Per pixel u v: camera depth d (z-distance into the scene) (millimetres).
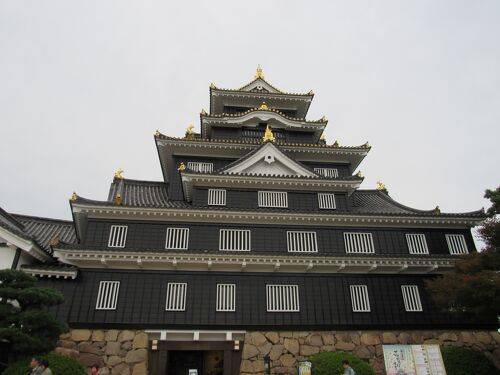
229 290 21703
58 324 15648
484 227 20312
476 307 18609
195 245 22750
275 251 23188
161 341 20328
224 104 34844
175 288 21344
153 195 27688
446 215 24938
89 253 20406
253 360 20172
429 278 24000
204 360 23844
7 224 20969
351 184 25906
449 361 20141
